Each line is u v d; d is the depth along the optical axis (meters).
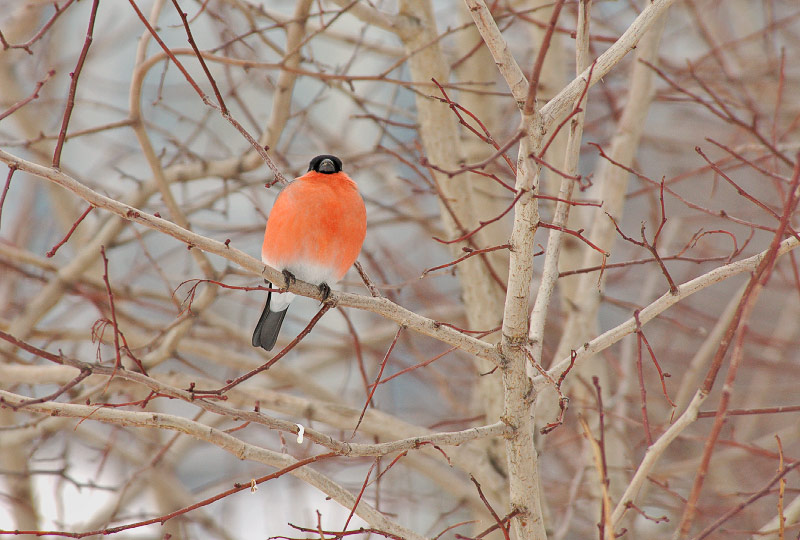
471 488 10.73
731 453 11.88
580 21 6.57
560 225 7.15
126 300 11.70
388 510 14.05
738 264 6.48
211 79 6.87
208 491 15.07
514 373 6.41
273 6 15.46
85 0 18.33
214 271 9.73
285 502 15.14
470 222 10.06
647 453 6.71
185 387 9.79
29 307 11.08
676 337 16.33
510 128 13.71
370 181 17.61
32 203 15.67
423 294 14.01
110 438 11.41
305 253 7.64
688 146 14.24
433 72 9.99
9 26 13.58
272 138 10.19
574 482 10.61
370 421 9.84
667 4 6.02
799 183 5.56
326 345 13.57
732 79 11.29
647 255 14.16
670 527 12.68
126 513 13.96
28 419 10.94
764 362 12.70
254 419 6.05
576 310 9.85
